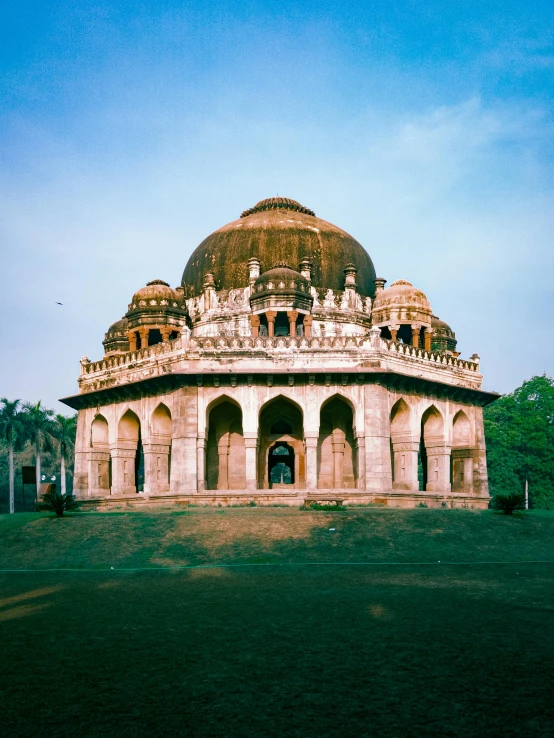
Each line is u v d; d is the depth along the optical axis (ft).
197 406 107.34
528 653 32.96
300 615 41.04
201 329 126.62
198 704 26.94
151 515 84.84
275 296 114.32
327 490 104.06
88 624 39.75
